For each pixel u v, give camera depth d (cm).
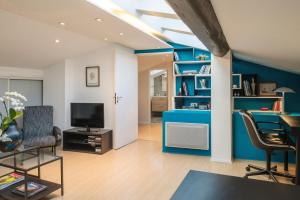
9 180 278
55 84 514
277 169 357
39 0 243
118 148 491
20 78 480
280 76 518
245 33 241
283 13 155
